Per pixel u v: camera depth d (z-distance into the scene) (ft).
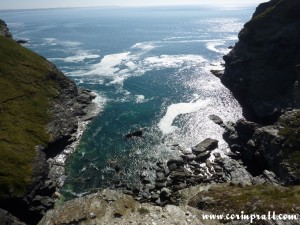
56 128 219.61
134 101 286.87
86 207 127.65
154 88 322.14
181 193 154.71
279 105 227.81
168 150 201.98
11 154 173.17
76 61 448.24
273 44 262.88
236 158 191.62
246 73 284.82
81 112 257.55
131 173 179.52
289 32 251.19
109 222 118.11
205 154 190.80
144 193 158.30
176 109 265.95
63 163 193.67
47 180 173.88
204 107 268.82
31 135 200.03
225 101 280.72
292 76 240.32
